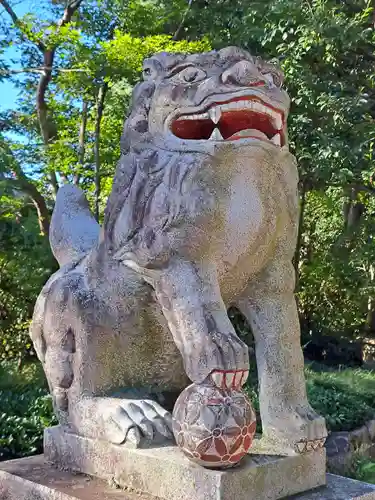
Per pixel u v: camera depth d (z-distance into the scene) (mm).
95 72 5332
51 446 1859
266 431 1659
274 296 1673
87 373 1801
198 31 6148
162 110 1570
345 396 4520
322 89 5227
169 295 1520
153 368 1835
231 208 1504
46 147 6090
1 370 4719
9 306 5711
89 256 1917
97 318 1777
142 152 1609
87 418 1745
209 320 1471
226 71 1486
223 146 1464
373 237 6480
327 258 7840
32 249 5621
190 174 1477
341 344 8062
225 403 1419
